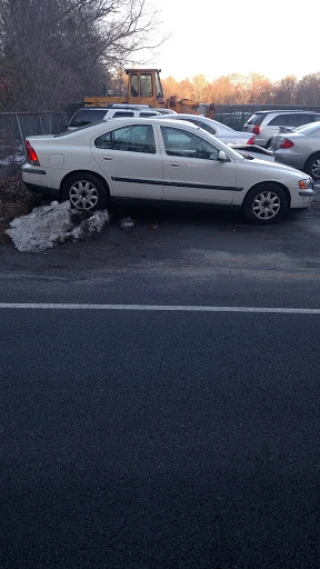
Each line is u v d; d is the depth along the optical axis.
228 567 2.75
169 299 6.30
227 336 5.36
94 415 3.99
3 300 6.12
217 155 9.34
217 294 6.51
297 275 7.31
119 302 6.17
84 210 9.12
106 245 8.28
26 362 4.73
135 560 2.76
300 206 9.88
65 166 9.18
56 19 22.81
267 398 4.29
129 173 9.22
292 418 4.04
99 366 4.69
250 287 6.79
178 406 4.13
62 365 4.70
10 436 3.73
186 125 9.38
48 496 3.18
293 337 5.39
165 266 7.52
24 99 19.55
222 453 3.62
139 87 24.50
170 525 2.99
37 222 8.42
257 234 9.19
